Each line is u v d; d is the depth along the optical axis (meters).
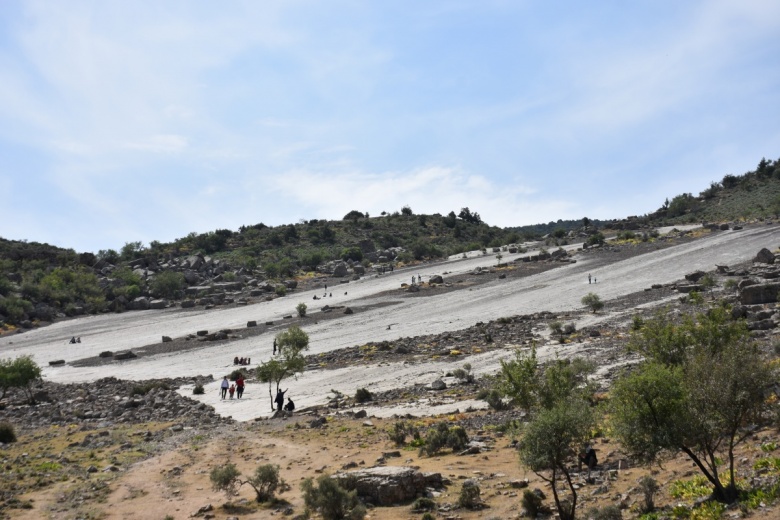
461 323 83.00
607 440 24.94
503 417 33.47
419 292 116.75
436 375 51.88
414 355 63.66
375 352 67.38
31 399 55.94
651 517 14.91
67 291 137.50
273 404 47.19
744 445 18.89
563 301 91.62
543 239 193.25
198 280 156.00
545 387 24.06
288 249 193.38
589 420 16.28
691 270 103.56
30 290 130.50
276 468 22.33
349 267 166.25
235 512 20.27
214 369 69.44
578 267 124.56
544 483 20.16
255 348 80.88
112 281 150.75
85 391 60.53
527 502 16.95
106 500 22.44
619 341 55.56
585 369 37.66
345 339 79.50
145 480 25.11
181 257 182.88
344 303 113.94
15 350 93.88
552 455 15.91
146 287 148.50
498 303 96.88
